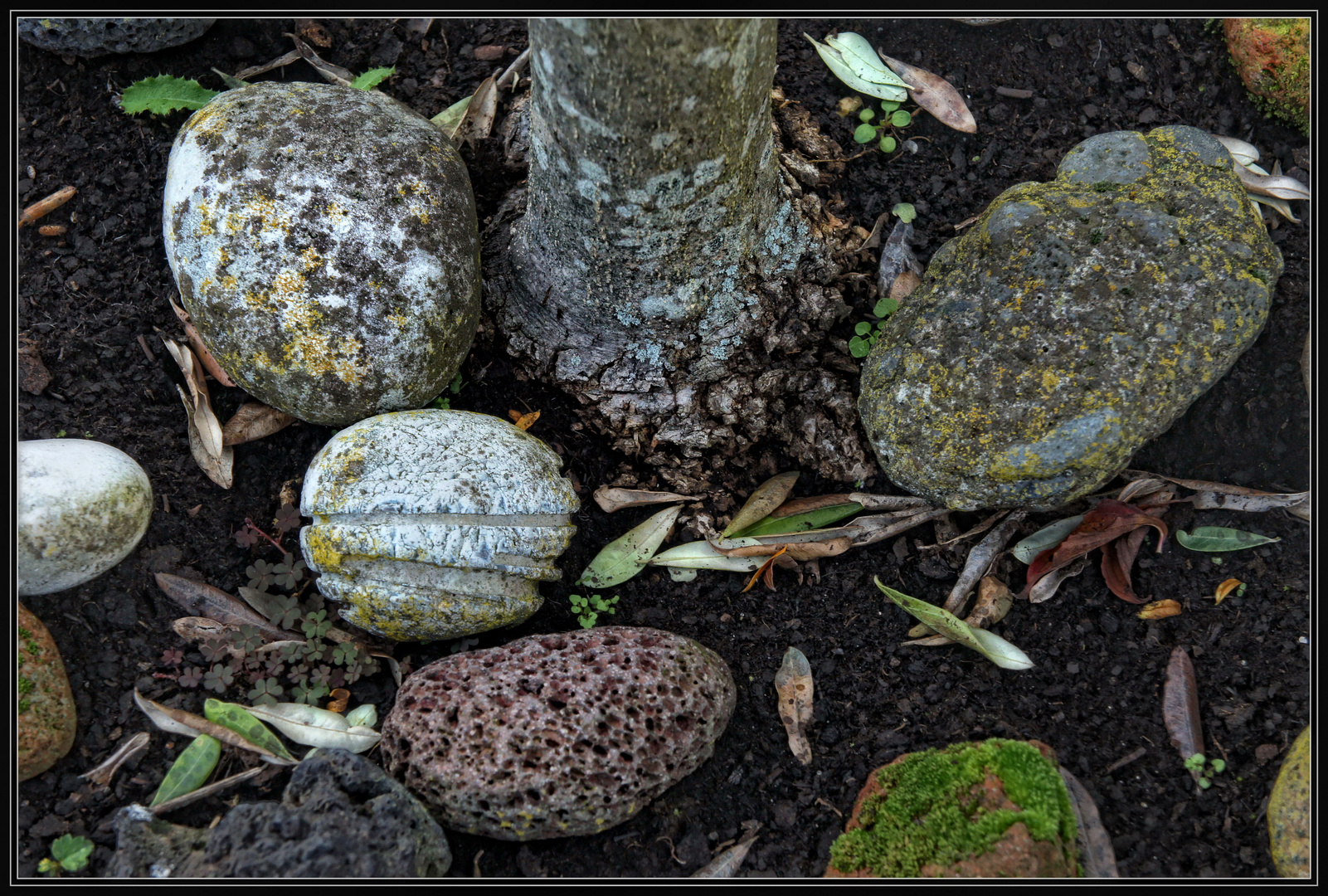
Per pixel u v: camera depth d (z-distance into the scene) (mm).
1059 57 1389
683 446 1332
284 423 1322
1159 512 1308
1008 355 1260
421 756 1225
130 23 1348
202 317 1259
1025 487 1268
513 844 1246
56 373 1315
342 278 1247
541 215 1286
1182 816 1249
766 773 1268
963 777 1227
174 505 1306
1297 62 1352
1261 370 1327
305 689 1273
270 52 1386
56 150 1349
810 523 1314
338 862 1188
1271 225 1355
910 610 1282
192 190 1252
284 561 1303
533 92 1245
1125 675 1279
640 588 1315
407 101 1385
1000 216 1277
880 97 1376
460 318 1278
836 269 1338
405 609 1244
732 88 1211
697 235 1264
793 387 1332
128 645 1278
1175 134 1296
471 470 1247
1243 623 1287
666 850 1249
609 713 1226
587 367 1324
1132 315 1255
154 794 1249
